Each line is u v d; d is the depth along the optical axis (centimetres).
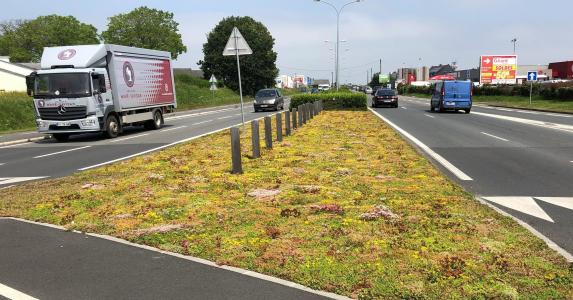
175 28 8344
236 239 555
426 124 2217
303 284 430
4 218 686
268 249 514
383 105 4056
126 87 2002
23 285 446
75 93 1775
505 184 873
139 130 2259
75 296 420
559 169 1018
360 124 2142
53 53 1867
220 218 646
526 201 741
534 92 4681
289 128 1706
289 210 661
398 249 504
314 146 1378
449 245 516
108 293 425
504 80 6919
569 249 525
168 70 2434
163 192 816
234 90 8825
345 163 1076
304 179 896
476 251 497
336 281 430
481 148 1370
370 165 1042
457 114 3012
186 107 4784
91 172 1045
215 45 8794
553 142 1488
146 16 8019
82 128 1791
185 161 1162
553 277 429
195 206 714
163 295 418
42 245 560
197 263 491
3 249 548
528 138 1608
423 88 8500
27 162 1302
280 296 409
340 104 3569
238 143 973
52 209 724
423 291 405
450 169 1030
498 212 652
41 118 1809
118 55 1950
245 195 779
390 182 858
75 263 500
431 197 734
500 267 452
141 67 2139
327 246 521
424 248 506
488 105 4338
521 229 572
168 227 609
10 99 3228
